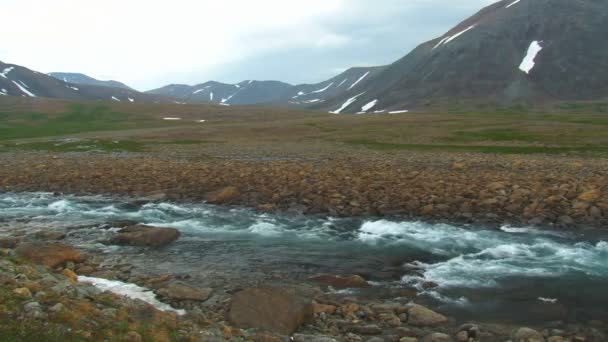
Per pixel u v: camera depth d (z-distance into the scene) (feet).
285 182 110.22
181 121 468.75
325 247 69.36
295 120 409.49
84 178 126.00
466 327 41.34
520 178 108.06
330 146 226.79
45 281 41.24
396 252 66.85
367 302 47.70
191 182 115.96
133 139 271.28
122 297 41.14
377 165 137.18
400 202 92.12
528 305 47.93
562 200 88.43
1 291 35.45
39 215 89.61
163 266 58.90
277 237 75.00
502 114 450.30
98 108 551.18
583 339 39.50
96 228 78.79
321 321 42.65
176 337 33.81
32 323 30.83
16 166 149.79
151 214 90.68
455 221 82.58
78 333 30.63
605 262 61.77
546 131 256.93
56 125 396.37
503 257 64.23
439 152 188.65
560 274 57.36
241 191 105.60
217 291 49.78
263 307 41.70
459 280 55.36
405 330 40.91
